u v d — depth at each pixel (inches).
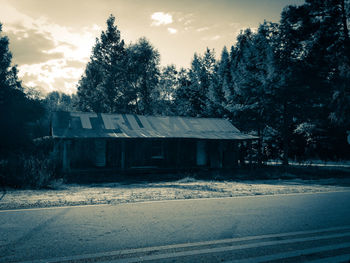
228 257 150.5
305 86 1031.6
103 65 1868.8
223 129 943.7
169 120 933.8
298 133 1317.7
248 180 605.0
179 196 340.5
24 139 796.0
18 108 827.4
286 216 240.2
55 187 458.9
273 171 806.5
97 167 762.2
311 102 1078.4
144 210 257.4
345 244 172.6
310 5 1090.7
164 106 2010.3
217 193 369.7
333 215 245.8
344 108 979.3
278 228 204.8
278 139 1322.6
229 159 911.7
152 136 753.0
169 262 143.3
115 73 1815.9
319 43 1051.3
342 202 306.0
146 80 1898.4
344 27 1100.5
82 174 686.5
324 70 1039.0
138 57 1836.9
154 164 828.0
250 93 1138.7
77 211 250.7
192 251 158.7
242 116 1230.3
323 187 449.1
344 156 1268.5
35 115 869.2
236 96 1302.9
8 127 788.6
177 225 208.8
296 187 449.1
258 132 1302.9
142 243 170.2
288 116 1115.9
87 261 143.4
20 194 362.6
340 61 1031.0
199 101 1551.4
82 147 763.4
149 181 586.9
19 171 500.1
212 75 2064.5
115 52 1856.5
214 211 256.1
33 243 168.1
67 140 702.5
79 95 2007.9
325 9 1096.2
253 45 1243.8
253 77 1151.6
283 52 1098.7
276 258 149.6
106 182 567.2
